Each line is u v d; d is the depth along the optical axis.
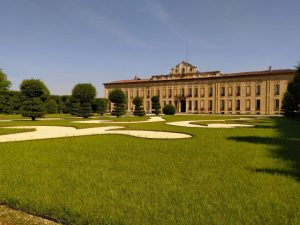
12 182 5.77
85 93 41.19
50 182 5.78
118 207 4.39
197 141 12.34
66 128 21.20
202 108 72.44
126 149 10.09
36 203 4.53
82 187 5.45
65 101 66.94
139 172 6.62
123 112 44.88
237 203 4.52
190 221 3.85
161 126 22.36
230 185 5.50
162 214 4.11
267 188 5.28
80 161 7.95
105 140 12.76
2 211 4.37
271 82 62.97
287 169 6.81
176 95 76.19
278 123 27.25
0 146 11.00
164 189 5.29
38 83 33.28
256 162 7.64
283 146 10.66
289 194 4.94
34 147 10.70
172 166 7.23
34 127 21.91
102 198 4.80
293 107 41.91
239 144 11.27
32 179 6.01
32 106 32.97
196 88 73.31
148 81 80.38
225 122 29.39
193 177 6.13
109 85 87.31
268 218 3.94
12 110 59.91
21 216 4.19
